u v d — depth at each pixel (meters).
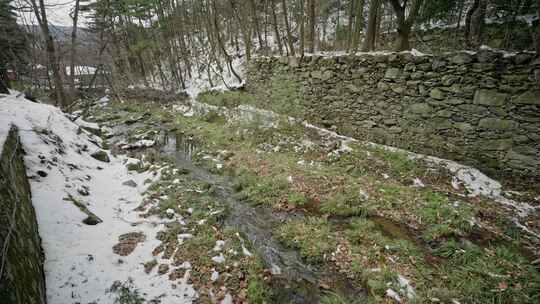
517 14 9.07
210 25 19.23
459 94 5.81
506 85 5.16
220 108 12.73
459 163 6.02
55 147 5.59
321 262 3.94
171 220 4.72
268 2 18.58
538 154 4.98
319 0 18.00
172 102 16.27
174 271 3.53
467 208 4.60
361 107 7.79
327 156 7.02
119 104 16.42
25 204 3.26
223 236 4.36
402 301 3.13
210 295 3.22
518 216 4.46
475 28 10.02
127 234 4.19
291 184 5.96
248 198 5.77
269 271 3.79
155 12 21.38
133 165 7.02
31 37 10.98
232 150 8.30
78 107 15.08
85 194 4.94
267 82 11.67
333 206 5.03
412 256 3.79
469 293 3.16
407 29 7.48
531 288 3.07
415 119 6.64
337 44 16.16
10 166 3.12
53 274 3.00
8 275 1.94
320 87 8.90
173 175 6.64
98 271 3.29
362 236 4.25
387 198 5.09
